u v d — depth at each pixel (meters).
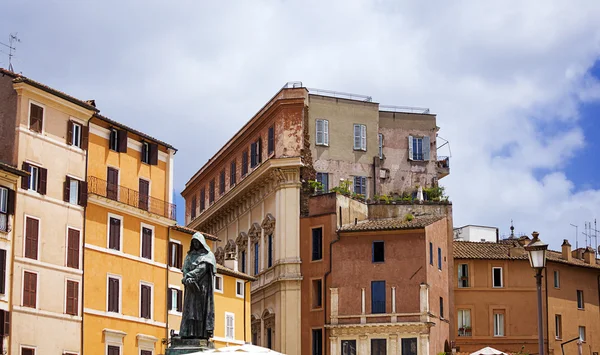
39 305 64.94
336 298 84.31
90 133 71.25
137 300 73.00
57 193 67.50
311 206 87.69
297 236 87.56
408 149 96.69
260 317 90.88
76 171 69.44
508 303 92.44
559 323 95.25
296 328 85.81
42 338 64.88
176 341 40.00
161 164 77.94
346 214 87.56
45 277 65.62
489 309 92.06
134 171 74.94
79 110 69.94
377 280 83.81
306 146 90.25
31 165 65.81
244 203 97.69
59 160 68.06
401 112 97.44
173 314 76.25
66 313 66.88
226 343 80.25
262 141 93.31
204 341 39.91
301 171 89.00
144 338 72.88
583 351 96.75
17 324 63.09
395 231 84.25
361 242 84.94
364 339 82.75
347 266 84.69
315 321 85.19
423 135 97.44
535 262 41.03
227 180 102.12
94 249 69.75
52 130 67.81
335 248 85.38
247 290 84.62
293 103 89.75
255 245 94.19
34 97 66.56
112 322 70.38
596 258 106.81
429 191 94.12
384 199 91.06
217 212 103.06
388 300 83.12
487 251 94.31
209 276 40.50
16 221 63.91
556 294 95.31
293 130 89.62
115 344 70.50
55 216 67.00
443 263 88.56
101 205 70.81
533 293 92.75
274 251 89.12
